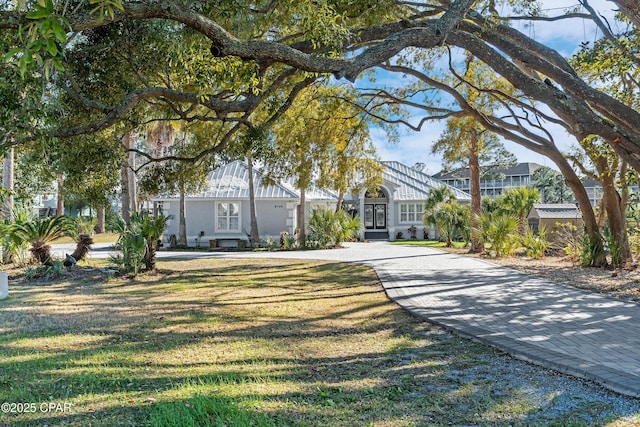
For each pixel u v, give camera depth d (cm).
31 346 634
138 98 724
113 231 1605
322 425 367
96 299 1053
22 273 1543
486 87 1675
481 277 1385
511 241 2083
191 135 1825
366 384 470
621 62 998
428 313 838
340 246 2900
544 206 2667
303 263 1881
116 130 993
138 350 610
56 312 893
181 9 490
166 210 3050
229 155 1232
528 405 409
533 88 728
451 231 2858
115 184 1109
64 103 744
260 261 1980
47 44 303
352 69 552
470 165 2383
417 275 1439
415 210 3675
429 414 390
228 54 519
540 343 617
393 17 1021
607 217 1623
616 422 370
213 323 788
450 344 641
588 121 750
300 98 1650
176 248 2828
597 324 742
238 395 429
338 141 1838
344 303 985
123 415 386
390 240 3578
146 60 874
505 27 1010
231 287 1243
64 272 1495
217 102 775
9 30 496
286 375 499
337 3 828
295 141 1734
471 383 473
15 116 548
